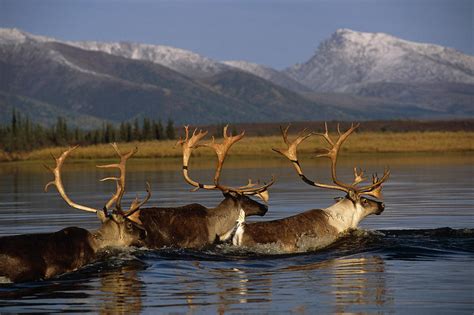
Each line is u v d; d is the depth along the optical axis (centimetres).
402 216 3472
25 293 2044
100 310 1866
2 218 3591
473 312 1795
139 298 1972
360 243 2675
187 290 2052
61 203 4278
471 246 2612
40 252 2212
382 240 2705
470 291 1986
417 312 1805
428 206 3841
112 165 2514
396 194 4488
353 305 1870
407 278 2148
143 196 4534
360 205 2812
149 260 2430
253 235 2608
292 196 4441
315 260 2447
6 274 2144
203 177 6106
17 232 3105
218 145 2880
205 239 2698
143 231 2491
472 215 3475
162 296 1991
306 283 2109
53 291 2061
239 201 2825
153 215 2625
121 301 1945
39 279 2192
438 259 2425
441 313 1794
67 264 2269
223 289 2056
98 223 3366
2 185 5919
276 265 2375
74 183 5950
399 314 1791
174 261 2425
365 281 2120
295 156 2938
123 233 2470
